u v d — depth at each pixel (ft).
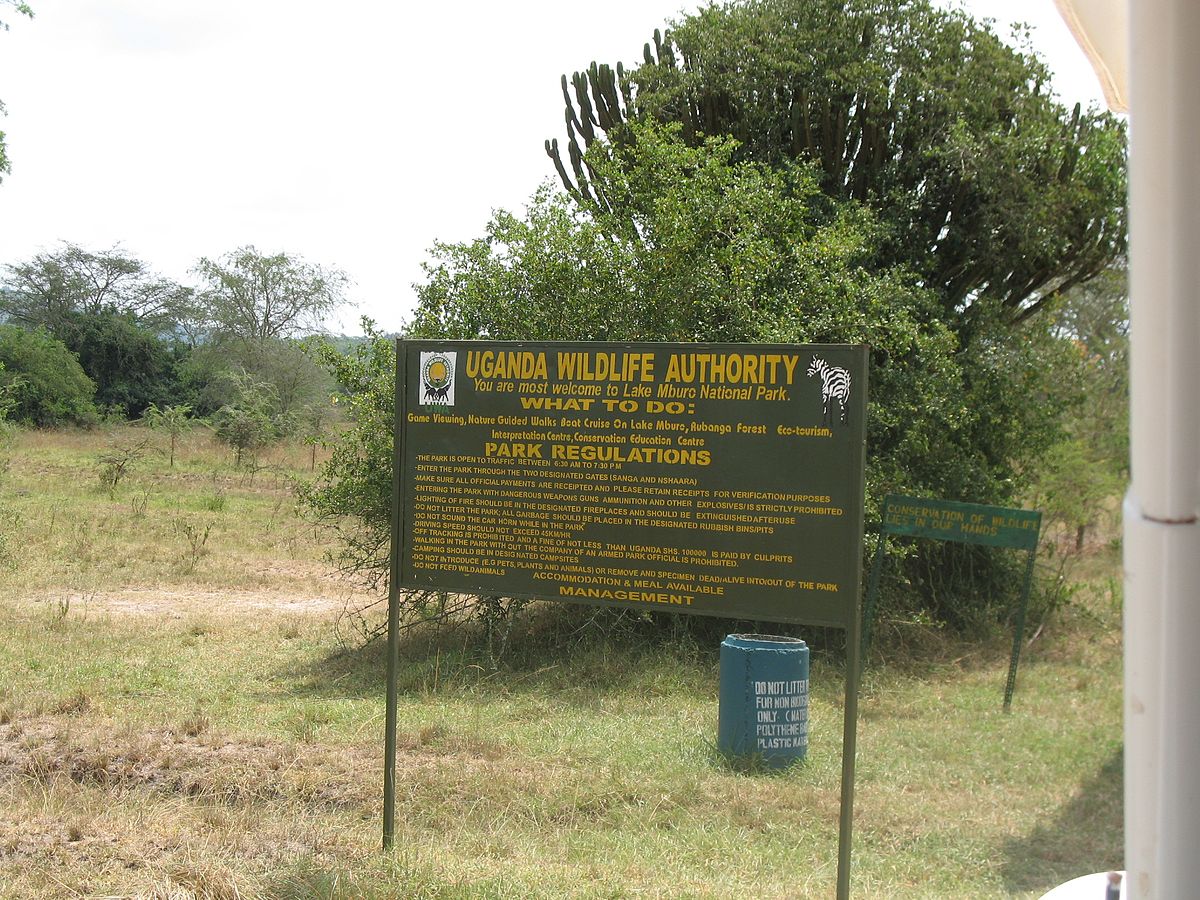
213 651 34.30
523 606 34.40
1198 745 4.75
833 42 39.65
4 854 16.56
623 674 30.45
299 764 21.85
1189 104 4.59
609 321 33.47
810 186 36.17
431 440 15.65
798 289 34.58
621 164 36.06
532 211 34.58
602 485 14.62
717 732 23.97
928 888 15.57
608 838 18.04
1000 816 18.47
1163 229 4.66
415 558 15.85
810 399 13.48
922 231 40.14
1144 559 4.80
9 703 26.48
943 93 38.81
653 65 42.19
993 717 23.88
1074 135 37.70
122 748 22.71
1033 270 39.47
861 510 13.30
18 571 47.16
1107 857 16.34
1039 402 25.44
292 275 186.39
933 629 34.78
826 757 22.88
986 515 29.55
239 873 15.58
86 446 125.59
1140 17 4.69
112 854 16.48
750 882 15.84
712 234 34.17
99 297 201.98
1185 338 4.66
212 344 186.80
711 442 13.98
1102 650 23.65
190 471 100.32
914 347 35.91
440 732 24.26
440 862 16.24
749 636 23.54
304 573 50.06
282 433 123.24
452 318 34.73
